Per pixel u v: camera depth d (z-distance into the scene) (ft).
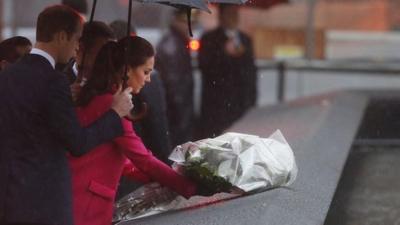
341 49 119.34
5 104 29.53
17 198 28.96
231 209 33.83
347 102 69.97
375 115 70.49
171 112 70.95
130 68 32.89
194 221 33.04
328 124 57.57
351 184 55.06
